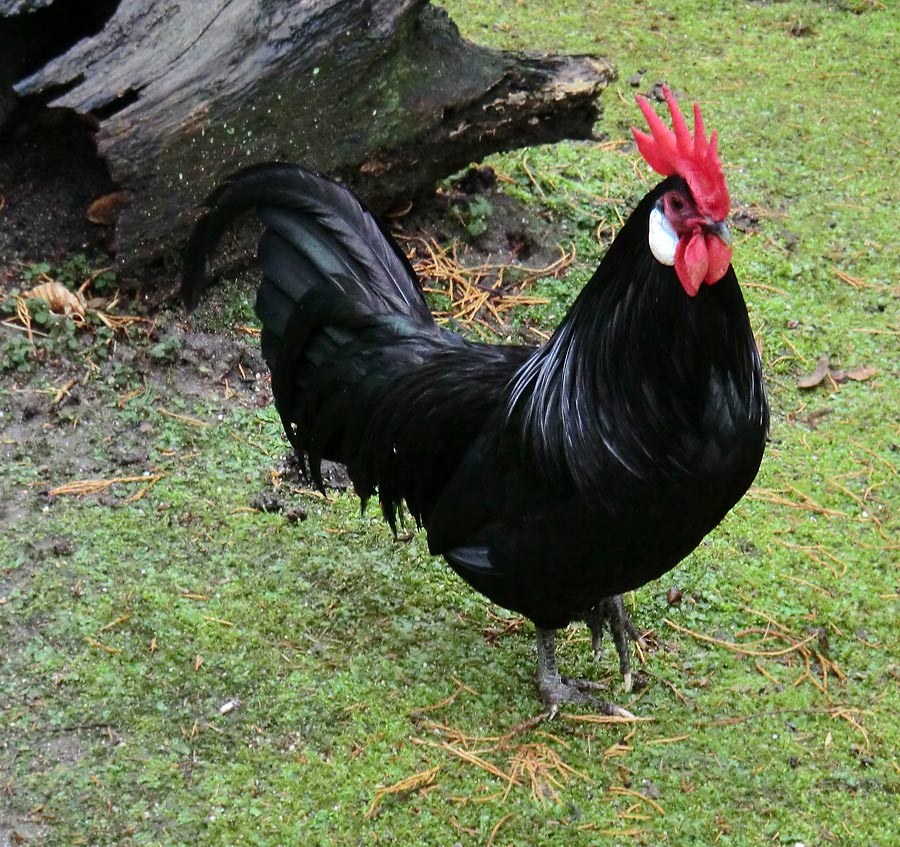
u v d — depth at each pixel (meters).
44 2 2.42
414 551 2.29
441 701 2.14
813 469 2.39
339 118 2.47
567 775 2.08
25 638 2.15
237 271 2.54
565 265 2.65
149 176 2.39
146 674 2.13
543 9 3.48
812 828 2.04
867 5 3.57
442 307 2.57
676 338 1.91
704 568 2.28
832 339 2.56
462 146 2.58
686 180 1.88
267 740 2.09
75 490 2.30
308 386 2.18
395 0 2.43
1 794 2.02
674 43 3.37
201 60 2.39
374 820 2.03
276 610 2.20
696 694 2.16
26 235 2.54
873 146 3.00
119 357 2.44
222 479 2.33
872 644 2.20
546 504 1.99
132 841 2.00
